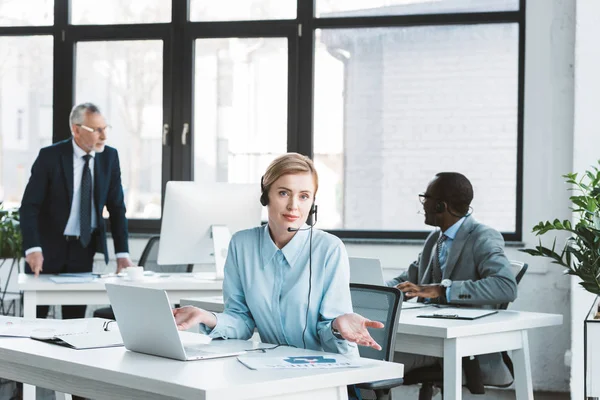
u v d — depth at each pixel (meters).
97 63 6.45
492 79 5.90
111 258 6.32
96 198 5.09
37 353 2.48
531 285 5.71
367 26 6.04
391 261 5.88
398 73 6.04
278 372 2.18
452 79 5.96
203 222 4.70
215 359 2.38
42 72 6.53
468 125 5.95
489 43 5.90
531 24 5.72
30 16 6.52
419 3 5.98
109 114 6.45
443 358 3.42
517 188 5.82
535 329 5.72
